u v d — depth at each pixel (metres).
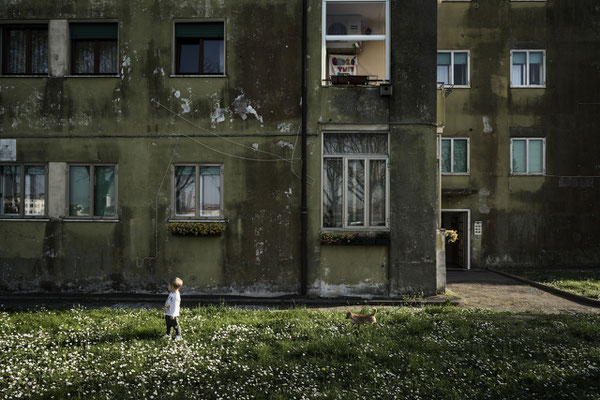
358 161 10.48
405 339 6.40
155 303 9.71
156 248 10.37
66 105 10.55
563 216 17.28
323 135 10.46
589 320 7.87
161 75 10.54
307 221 10.24
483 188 17.38
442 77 17.67
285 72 10.45
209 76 10.49
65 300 9.84
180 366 5.20
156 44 10.55
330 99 10.36
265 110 10.44
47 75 10.70
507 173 17.36
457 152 17.52
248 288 10.27
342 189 10.46
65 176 10.52
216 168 10.59
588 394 4.58
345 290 10.16
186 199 10.57
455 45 17.61
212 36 10.70
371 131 10.34
